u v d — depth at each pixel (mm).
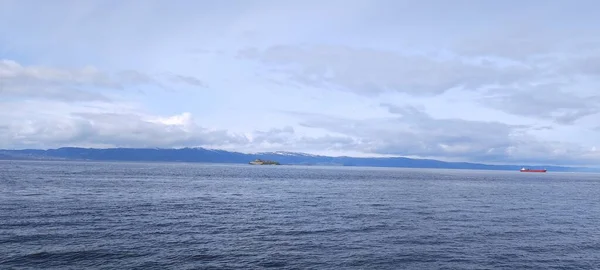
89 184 76938
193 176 131125
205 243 26266
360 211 43656
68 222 32375
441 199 60750
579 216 43031
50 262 21000
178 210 41750
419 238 28969
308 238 28484
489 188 95250
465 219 38781
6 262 20750
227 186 83938
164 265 21047
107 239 26562
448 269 21344
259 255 23453
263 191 72375
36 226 30266
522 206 52375
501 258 23844
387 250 25188
